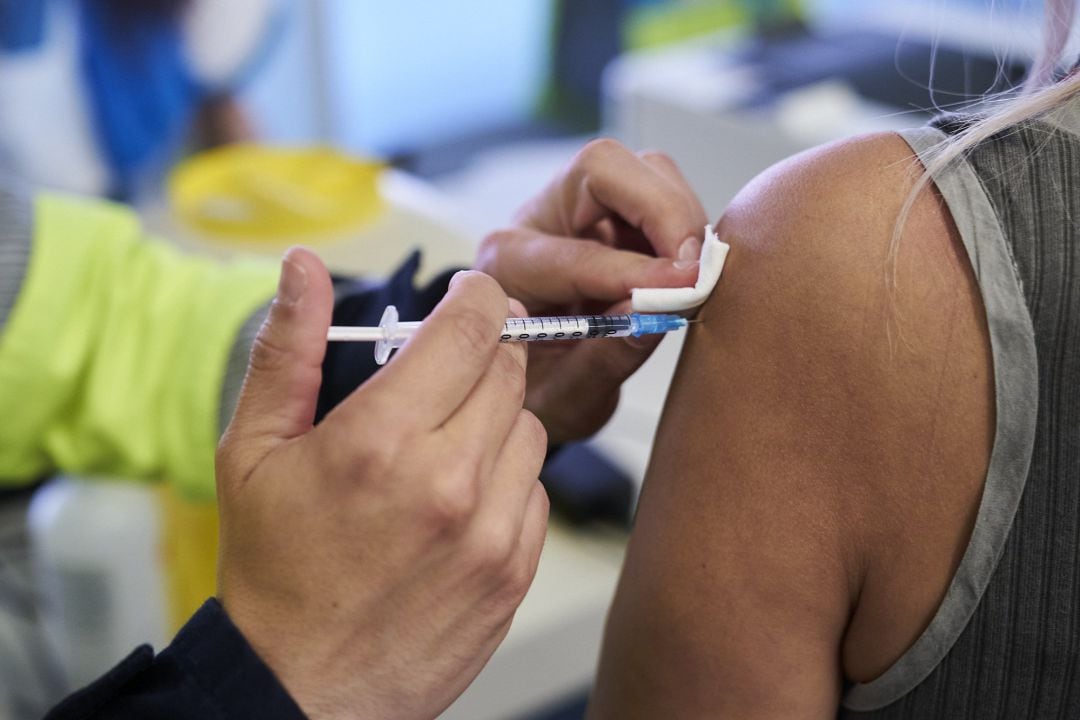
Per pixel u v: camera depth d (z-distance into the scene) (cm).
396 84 226
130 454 80
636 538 54
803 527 50
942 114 51
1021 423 46
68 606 81
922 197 47
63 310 81
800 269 50
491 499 47
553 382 64
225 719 46
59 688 86
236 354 77
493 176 240
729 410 51
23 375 79
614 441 101
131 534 81
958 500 47
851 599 50
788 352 50
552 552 90
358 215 117
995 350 46
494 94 240
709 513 52
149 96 181
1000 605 47
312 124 210
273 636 46
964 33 130
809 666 51
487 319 46
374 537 45
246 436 48
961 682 48
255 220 115
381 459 45
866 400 48
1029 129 46
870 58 141
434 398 45
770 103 131
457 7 225
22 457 84
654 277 56
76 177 177
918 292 47
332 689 47
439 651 48
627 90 141
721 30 231
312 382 48
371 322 63
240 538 47
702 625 52
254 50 192
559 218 63
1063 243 45
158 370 80
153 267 84
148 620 84
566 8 235
